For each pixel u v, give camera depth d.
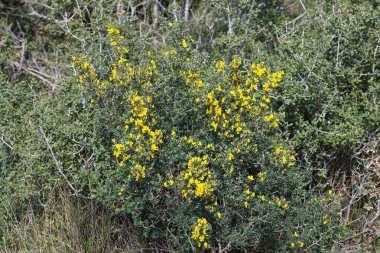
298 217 3.82
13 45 5.39
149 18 5.54
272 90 4.12
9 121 4.41
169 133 3.78
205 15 5.41
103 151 3.94
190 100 3.76
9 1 5.57
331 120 4.29
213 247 3.83
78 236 3.95
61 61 5.17
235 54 4.50
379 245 4.20
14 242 4.03
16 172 4.26
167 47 4.96
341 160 4.41
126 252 3.94
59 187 4.15
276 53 4.86
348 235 4.13
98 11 4.75
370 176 4.28
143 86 3.80
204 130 3.79
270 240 3.84
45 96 4.86
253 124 3.79
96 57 4.30
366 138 4.37
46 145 4.05
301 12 5.61
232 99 3.86
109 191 3.75
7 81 4.89
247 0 4.72
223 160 3.63
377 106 4.22
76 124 4.13
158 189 3.61
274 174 3.69
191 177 3.53
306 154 4.16
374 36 4.40
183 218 3.66
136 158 3.56
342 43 4.40
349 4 4.70
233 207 3.70
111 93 3.94
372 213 4.26
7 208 4.14
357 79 4.36
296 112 4.20
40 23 5.47
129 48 4.43
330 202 4.25
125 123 3.78
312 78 4.27
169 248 3.87
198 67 4.10
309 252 3.92
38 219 4.13
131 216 4.01
